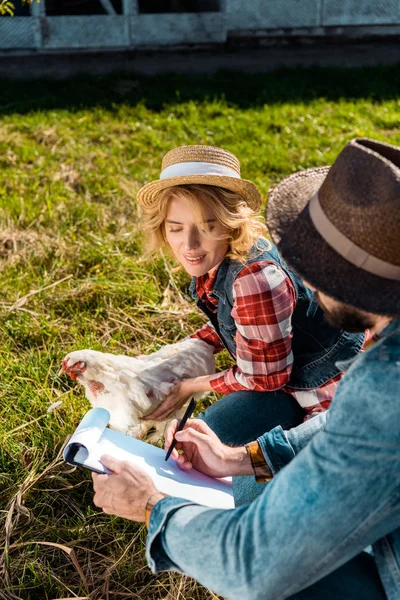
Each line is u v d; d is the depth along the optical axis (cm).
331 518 149
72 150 666
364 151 152
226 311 260
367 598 173
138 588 250
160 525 172
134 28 1168
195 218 243
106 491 191
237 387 264
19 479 288
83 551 263
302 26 1216
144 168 632
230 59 1137
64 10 1277
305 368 257
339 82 931
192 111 798
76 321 398
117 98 862
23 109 808
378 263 151
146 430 294
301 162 643
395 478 147
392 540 164
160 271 448
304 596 172
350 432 150
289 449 209
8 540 256
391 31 1237
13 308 400
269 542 154
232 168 254
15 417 321
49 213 525
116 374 284
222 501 211
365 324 163
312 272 157
